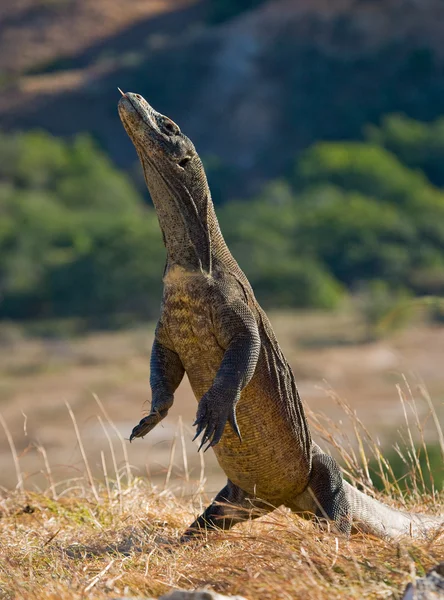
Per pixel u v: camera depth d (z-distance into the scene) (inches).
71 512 1121.4
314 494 949.8
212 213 906.7
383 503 1029.8
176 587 737.0
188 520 1082.1
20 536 982.4
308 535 800.3
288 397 924.6
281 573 707.4
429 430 3695.9
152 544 897.5
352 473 1151.0
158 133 866.8
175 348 904.9
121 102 868.0
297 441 927.0
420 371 6722.4
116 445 4205.2
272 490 945.5
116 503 1127.0
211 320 874.1
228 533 893.2
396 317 985.5
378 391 6117.1
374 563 720.3
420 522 969.5
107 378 7263.8
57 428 5157.5
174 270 881.5
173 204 879.1
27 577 805.2
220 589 715.4
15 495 1194.0
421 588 633.6
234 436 908.6
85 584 748.0
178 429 1306.6
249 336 864.9
